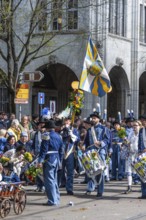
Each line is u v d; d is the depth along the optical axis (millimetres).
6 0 27469
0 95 42375
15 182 14953
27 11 34719
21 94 25516
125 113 43594
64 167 21125
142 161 18328
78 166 25281
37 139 21141
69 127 19812
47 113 26969
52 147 16625
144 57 43438
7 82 26141
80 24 38750
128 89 43750
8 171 15320
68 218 14430
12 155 15672
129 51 43594
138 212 15547
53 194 16641
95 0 34938
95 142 18781
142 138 18953
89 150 18797
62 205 16719
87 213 15258
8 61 26234
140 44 44594
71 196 18906
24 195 15188
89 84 20203
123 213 15320
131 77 43938
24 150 16047
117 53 41781
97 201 17734
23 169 17453
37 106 43219
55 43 35750
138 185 22578
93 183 19297
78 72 39344
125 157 20375
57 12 28297
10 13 25641
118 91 44031
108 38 40438
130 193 19828
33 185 21781
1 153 16891
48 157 16594
